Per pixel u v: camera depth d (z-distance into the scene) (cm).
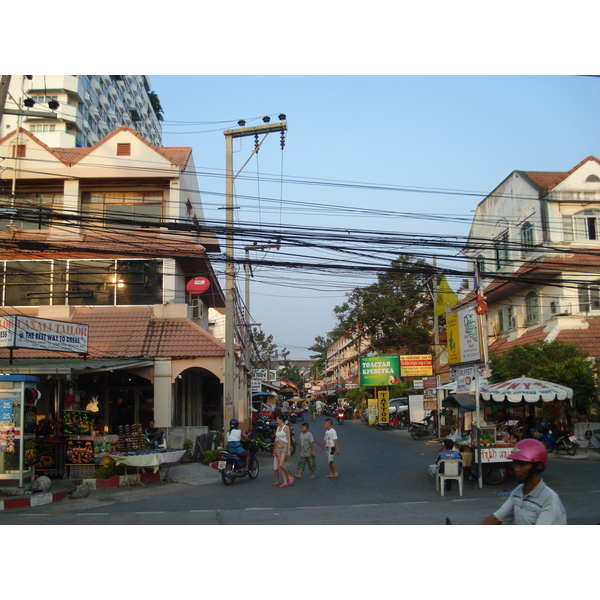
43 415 2180
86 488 1427
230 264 2009
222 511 1105
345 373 8644
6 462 1332
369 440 2917
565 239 2605
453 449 1334
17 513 1174
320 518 1005
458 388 1727
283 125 1991
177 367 2125
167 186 2380
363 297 4609
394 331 4497
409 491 1335
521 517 451
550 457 2047
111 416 2344
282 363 10931
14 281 2292
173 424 2111
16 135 2369
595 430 2162
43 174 2325
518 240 2838
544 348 2155
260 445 2219
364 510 1085
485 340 1544
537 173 2872
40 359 2088
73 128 4684
